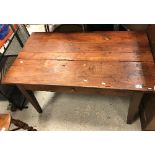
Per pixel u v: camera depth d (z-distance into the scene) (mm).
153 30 1219
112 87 1022
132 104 1192
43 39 1414
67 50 1288
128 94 1095
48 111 1657
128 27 1610
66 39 1378
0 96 1765
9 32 2129
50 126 1554
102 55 1203
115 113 1541
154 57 1194
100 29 1751
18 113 1688
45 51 1313
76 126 1517
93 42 1307
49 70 1183
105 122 1499
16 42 1726
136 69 1083
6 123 1088
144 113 1341
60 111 1639
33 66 1227
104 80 1064
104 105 1609
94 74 1105
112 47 1242
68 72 1148
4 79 1185
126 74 1069
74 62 1198
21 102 1695
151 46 1263
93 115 1561
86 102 1656
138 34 1298
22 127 1291
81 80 1091
